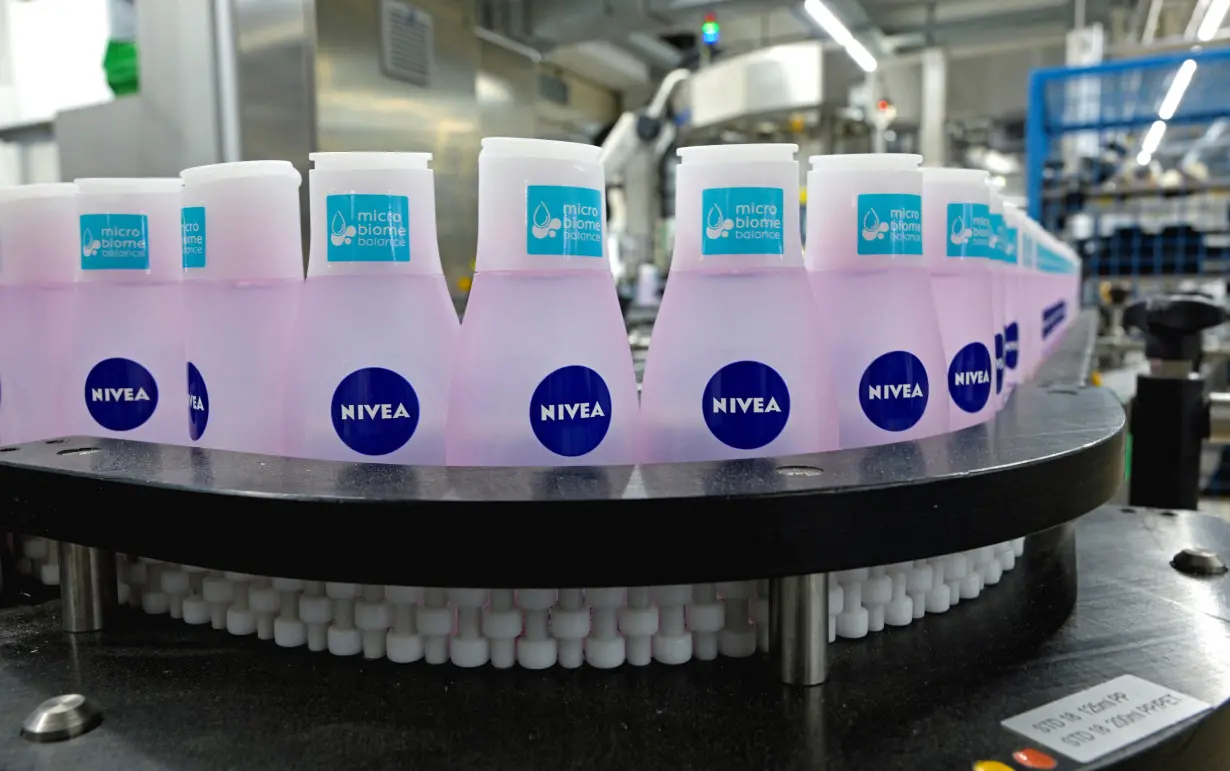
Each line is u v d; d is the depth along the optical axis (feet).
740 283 1.73
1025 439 1.78
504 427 1.65
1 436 2.38
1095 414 2.15
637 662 1.66
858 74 19.10
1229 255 10.54
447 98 6.61
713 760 1.34
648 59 21.90
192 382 2.01
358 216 1.76
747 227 1.72
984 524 1.49
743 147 1.72
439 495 1.35
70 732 1.44
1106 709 1.47
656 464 1.55
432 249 1.85
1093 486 1.74
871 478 1.42
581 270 1.70
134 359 2.23
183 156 5.15
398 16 6.04
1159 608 1.95
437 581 1.34
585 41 15.42
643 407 1.82
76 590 1.88
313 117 5.33
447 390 1.82
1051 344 5.53
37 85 7.32
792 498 1.34
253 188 1.92
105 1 6.77
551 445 1.66
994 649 1.73
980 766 1.30
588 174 1.70
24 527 1.68
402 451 1.78
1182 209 11.49
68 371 2.31
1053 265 6.23
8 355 2.37
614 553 1.31
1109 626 1.85
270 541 1.39
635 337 6.55
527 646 1.65
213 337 1.95
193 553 1.46
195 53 4.96
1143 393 4.07
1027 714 1.46
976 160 21.36
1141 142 15.81
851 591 1.78
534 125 8.66
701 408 1.74
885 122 14.35
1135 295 10.23
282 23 5.12
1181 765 1.39
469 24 6.82
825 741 1.39
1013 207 3.28
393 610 1.72
